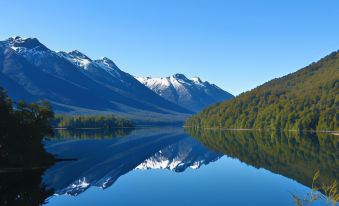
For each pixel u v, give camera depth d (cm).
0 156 8656
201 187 6906
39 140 9794
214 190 6594
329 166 9000
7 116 8681
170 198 6006
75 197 6125
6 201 5706
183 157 12106
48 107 10181
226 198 5934
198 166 9875
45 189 6725
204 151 13825
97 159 11288
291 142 16138
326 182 6894
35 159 9294
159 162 10912
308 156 11044
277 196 5978
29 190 6588
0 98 8912
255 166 9419
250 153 12438
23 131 8962
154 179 7925
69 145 16162
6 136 8619
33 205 5547
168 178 8031
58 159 10831
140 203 5694
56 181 7525
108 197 6138
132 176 8319
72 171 8838
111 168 9538
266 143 16012
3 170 8394
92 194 6369
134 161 11075
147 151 14150
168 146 16400
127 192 6531
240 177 7875
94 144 16775
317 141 16312
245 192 6353
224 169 9125
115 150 14275
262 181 7325
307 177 7581
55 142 17825
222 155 12206
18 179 7588
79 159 11188
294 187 6638
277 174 8075
